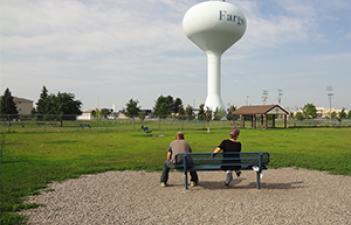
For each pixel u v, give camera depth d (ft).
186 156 29.78
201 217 21.56
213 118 251.39
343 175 37.19
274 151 61.21
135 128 154.81
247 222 20.45
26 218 21.11
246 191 29.37
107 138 96.73
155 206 24.38
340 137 101.45
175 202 25.54
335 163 45.14
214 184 32.60
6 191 28.07
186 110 307.78
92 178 35.35
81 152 59.82
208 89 285.84
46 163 45.34
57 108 210.59
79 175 36.83
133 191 29.40
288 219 21.03
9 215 21.43
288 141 85.61
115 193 28.58
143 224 20.25
